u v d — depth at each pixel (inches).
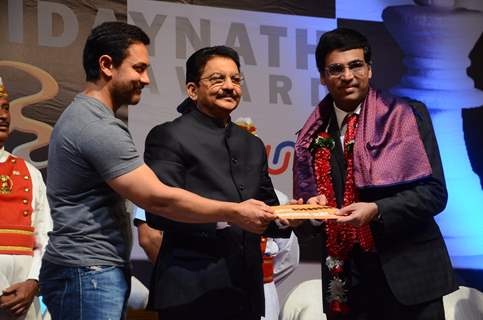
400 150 136.3
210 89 135.9
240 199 132.4
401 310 137.1
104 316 117.9
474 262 246.1
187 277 128.0
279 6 242.7
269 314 189.5
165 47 229.1
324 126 150.0
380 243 137.3
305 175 147.5
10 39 216.2
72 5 222.7
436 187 137.3
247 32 238.5
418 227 138.0
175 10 231.9
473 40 257.8
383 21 252.1
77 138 118.6
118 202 124.1
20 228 175.8
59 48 220.5
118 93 124.1
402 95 250.7
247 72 236.5
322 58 144.9
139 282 201.6
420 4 255.4
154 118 225.9
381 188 138.3
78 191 120.5
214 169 132.3
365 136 138.3
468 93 254.7
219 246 130.3
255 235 133.9
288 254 200.8
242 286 130.6
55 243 121.0
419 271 136.3
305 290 199.8
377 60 249.9
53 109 218.1
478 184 250.5
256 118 235.6
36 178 184.1
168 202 118.7
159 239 180.7
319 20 246.5
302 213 124.4
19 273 173.2
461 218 247.0
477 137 253.0
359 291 140.9
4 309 169.8
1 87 183.6
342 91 142.9
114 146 117.6
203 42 233.6
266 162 143.2
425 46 254.1
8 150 212.7
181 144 132.3
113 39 123.0
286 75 240.2
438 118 251.6
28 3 218.8
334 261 141.8
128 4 227.6
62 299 119.4
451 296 199.5
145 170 119.1
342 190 144.3
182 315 127.9
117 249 121.5
